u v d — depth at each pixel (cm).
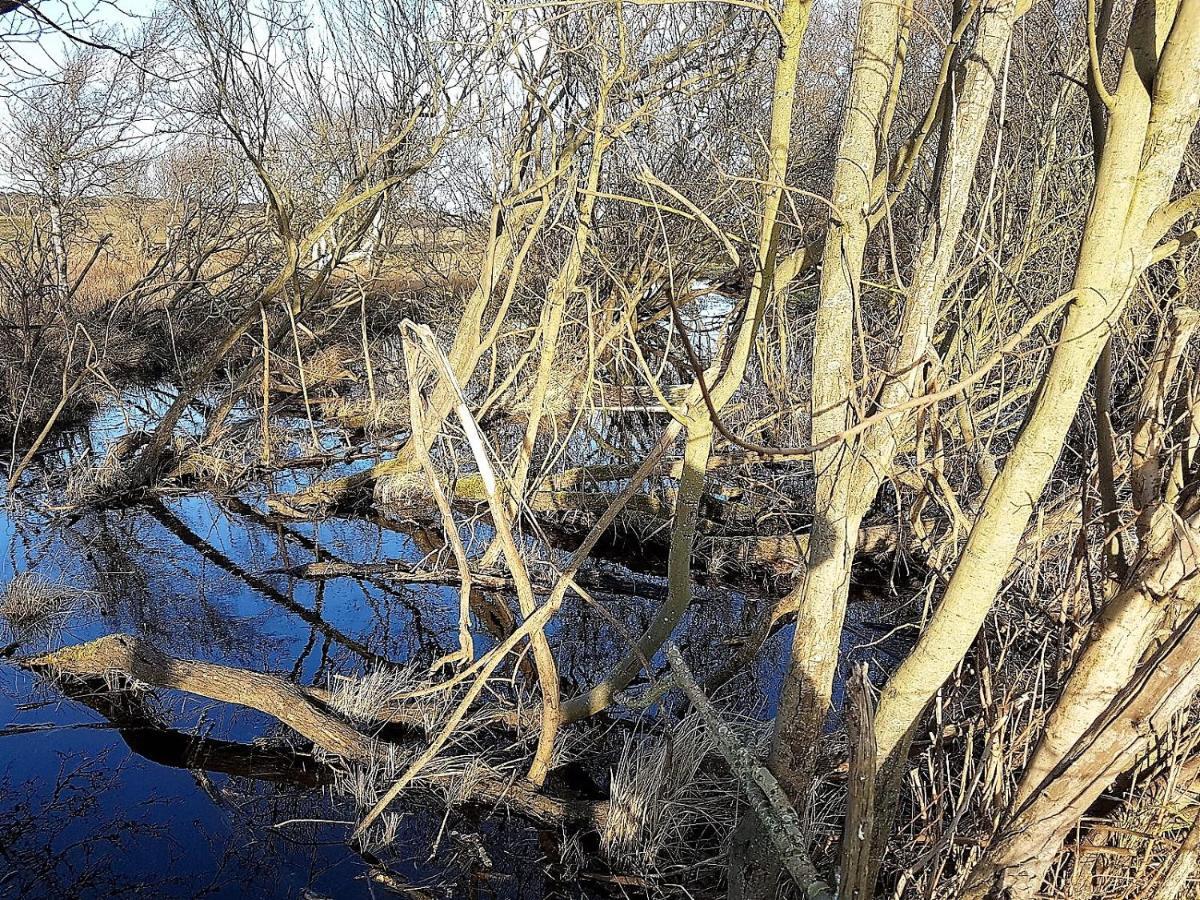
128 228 1473
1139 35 196
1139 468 249
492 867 423
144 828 455
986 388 562
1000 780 265
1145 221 200
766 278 371
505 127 766
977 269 491
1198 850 241
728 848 386
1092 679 220
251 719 548
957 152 261
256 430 1029
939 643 238
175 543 830
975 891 239
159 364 1288
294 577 769
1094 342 205
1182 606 219
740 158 827
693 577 746
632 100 592
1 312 1134
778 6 543
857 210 278
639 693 564
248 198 1205
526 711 508
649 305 1014
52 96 1145
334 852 438
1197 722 256
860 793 220
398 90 908
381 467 899
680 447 839
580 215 532
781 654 617
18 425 924
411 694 463
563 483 841
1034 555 375
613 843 419
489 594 720
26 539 820
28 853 437
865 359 270
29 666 585
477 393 1040
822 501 290
